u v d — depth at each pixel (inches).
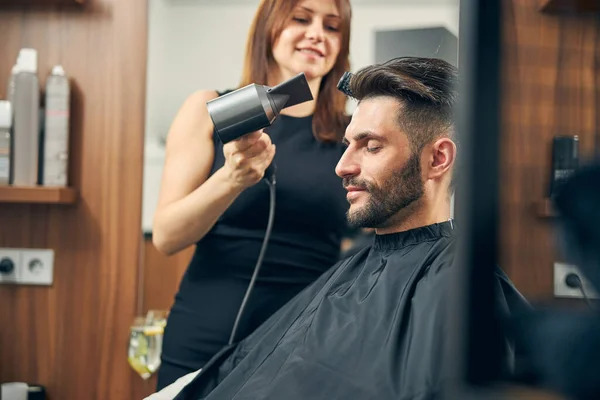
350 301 41.9
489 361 17.3
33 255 75.7
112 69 75.4
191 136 62.1
